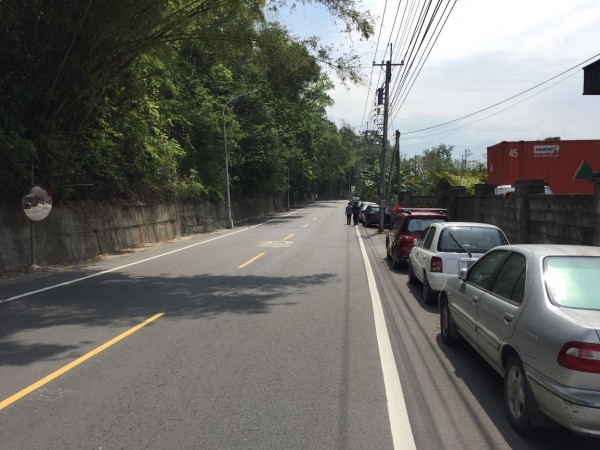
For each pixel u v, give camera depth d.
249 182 46.31
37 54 16.23
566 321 3.85
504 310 4.77
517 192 14.45
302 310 9.10
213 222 36.31
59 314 8.75
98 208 20.52
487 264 5.90
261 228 34.22
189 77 34.50
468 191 28.03
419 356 6.48
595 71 11.65
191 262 16.20
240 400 4.98
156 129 24.80
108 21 15.02
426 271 9.60
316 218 46.91
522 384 4.28
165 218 27.73
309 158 69.12
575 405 3.59
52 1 15.12
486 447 4.07
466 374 5.81
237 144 40.25
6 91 16.28
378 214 33.78
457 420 4.58
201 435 4.23
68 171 18.16
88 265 16.09
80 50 16.42
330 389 5.28
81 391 5.21
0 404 4.88
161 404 4.87
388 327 7.92
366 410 4.77
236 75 41.84
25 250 15.42
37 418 4.56
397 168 43.53
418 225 13.97
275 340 7.11
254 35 16.31
